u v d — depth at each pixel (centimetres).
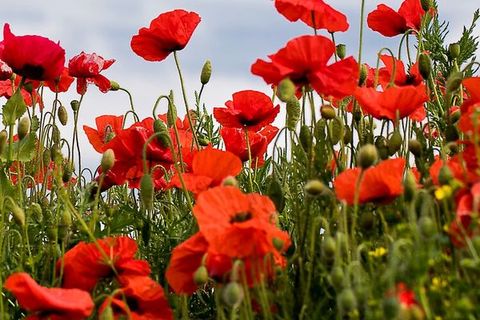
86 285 156
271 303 150
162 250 168
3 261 165
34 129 196
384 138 165
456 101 189
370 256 142
